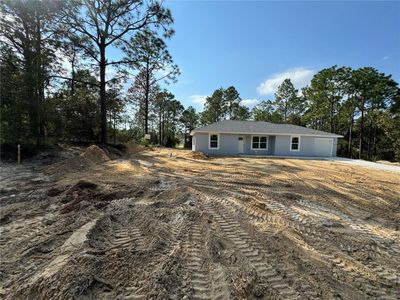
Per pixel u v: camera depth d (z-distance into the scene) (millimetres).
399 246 4070
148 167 11867
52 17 15953
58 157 13367
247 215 5215
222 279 2877
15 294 2506
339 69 32094
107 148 17234
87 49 18656
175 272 2965
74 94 20688
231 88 48281
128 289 2602
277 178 9969
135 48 19828
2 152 12516
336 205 6402
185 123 52938
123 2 17375
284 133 21047
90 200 5934
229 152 21141
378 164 16766
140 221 4645
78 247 3475
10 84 13242
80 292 2492
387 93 29625
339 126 36688
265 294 2633
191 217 4910
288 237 4180
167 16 18750
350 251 3803
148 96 32188
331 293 2705
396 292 2793
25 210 5258
